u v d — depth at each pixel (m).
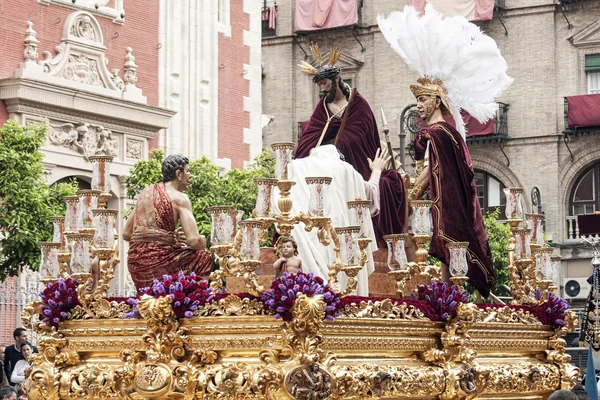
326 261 12.77
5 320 30.61
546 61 62.97
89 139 36.75
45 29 36.25
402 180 14.26
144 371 10.56
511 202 14.18
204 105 41.59
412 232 14.08
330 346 10.55
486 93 14.40
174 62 40.69
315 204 11.51
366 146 14.32
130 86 38.53
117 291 32.78
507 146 63.62
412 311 11.59
